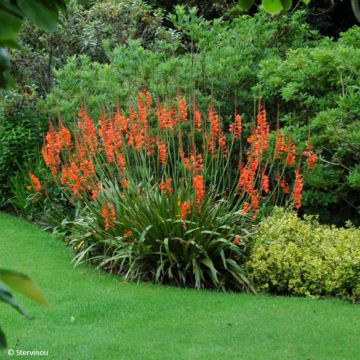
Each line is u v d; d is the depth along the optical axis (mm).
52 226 10641
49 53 13531
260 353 5590
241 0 2639
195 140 9938
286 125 9812
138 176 9352
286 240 8023
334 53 8836
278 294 7715
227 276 7824
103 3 14219
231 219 8078
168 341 5895
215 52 10602
